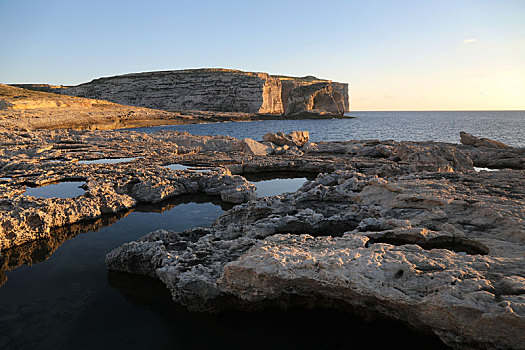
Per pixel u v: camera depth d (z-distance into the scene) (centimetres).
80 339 811
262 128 9825
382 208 1216
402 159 3206
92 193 1828
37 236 1445
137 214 1780
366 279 752
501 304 615
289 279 800
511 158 3384
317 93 16450
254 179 2680
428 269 759
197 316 886
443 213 1070
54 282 1087
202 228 1283
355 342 774
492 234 926
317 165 2898
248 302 867
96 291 1024
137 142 4259
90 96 15988
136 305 946
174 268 952
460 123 14650
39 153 3334
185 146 4325
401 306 716
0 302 977
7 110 7781
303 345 776
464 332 647
